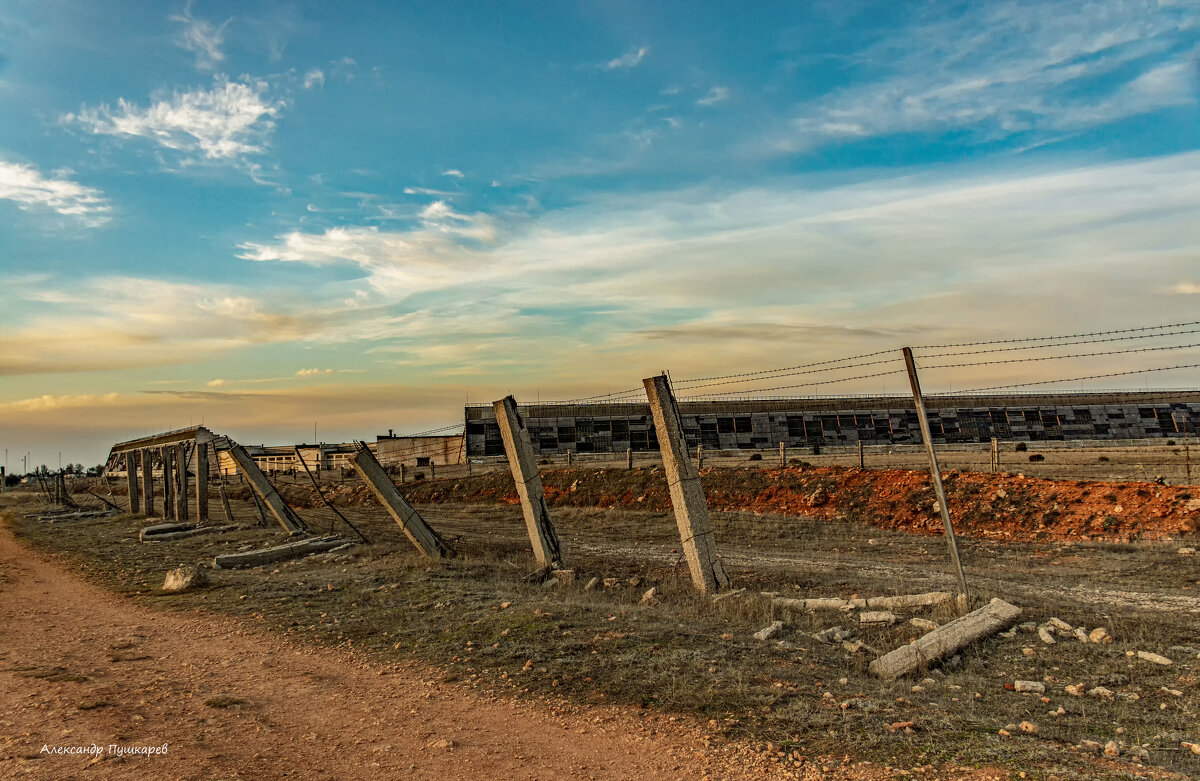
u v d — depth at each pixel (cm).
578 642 883
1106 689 712
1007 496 2172
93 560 1984
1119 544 1714
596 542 2184
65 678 820
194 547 2136
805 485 2733
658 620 1013
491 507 3469
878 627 984
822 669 795
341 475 5453
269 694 761
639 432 5522
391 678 806
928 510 2269
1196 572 1354
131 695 757
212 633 1056
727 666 786
